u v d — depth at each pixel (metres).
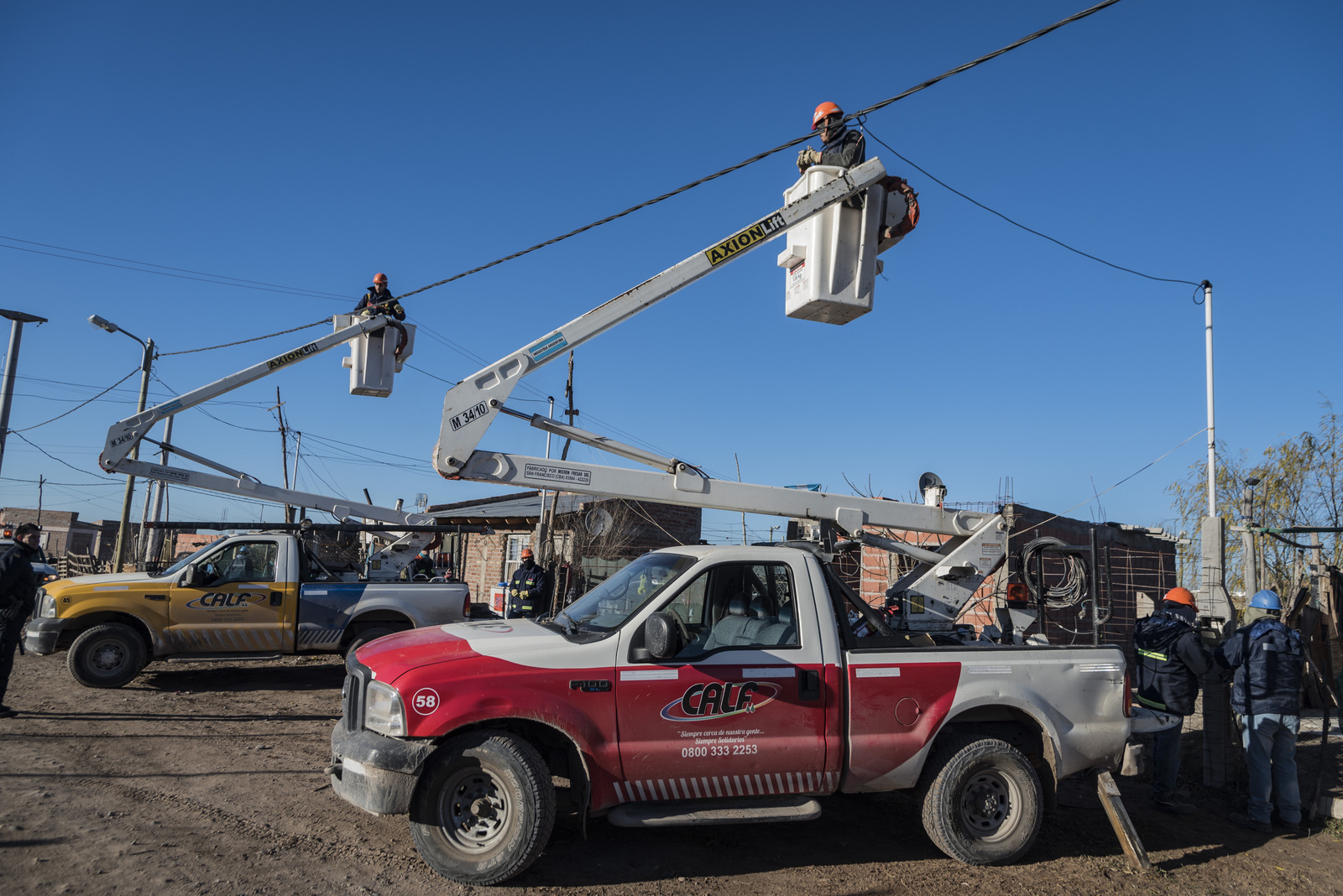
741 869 5.25
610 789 4.93
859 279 6.69
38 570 17.78
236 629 10.55
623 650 5.07
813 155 6.87
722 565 5.51
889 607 7.63
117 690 10.22
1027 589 7.62
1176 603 7.32
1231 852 6.16
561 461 6.73
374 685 4.90
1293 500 17.34
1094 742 5.88
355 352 11.55
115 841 5.05
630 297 6.71
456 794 4.83
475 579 25.42
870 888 5.05
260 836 5.29
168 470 13.35
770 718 5.21
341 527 12.04
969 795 5.65
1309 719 10.39
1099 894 5.18
